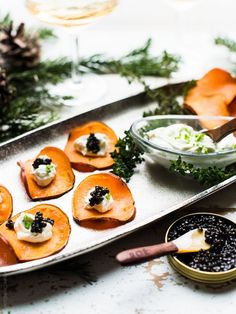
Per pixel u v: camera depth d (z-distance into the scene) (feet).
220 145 1.47
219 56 2.11
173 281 1.22
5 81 1.65
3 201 1.34
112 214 1.33
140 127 1.54
